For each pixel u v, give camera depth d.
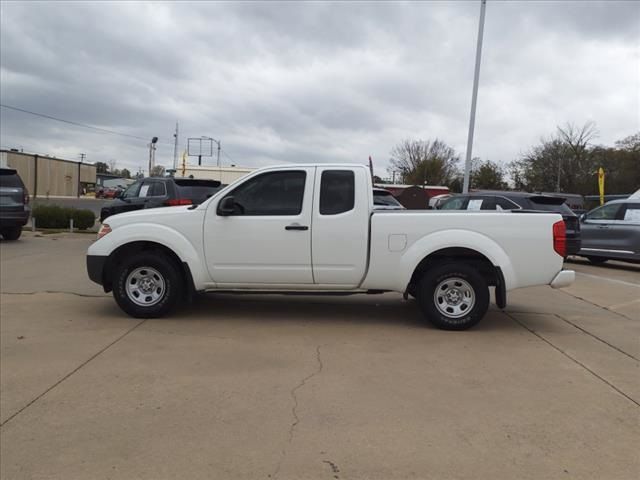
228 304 7.25
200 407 3.83
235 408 3.81
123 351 5.07
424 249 5.95
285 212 6.13
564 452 3.25
